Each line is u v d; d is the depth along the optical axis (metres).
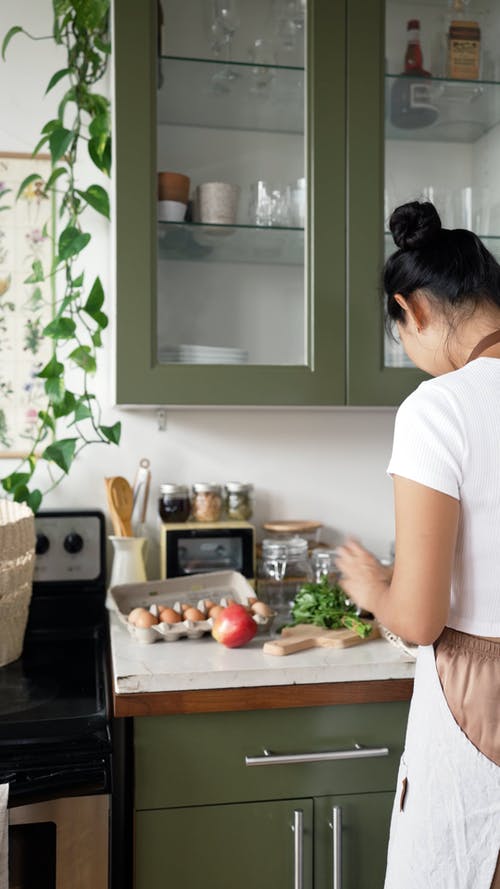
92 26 1.80
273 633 1.57
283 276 1.68
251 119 1.67
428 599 1.02
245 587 1.67
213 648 1.47
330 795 1.39
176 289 1.64
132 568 1.78
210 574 1.71
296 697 1.36
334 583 1.77
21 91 1.85
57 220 1.88
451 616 1.13
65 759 1.24
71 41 1.86
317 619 1.55
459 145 1.74
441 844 1.13
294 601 1.71
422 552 1.02
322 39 1.63
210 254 1.66
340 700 1.38
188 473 1.95
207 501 1.83
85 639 1.77
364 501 2.04
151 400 1.58
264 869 1.37
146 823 1.33
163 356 1.61
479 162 1.75
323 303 1.65
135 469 1.92
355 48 1.64
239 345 1.66
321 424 2.01
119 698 1.30
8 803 1.20
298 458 2.00
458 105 1.73
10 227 1.86
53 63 1.86
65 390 1.78
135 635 1.51
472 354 1.12
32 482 1.88
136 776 1.33
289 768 1.38
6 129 1.85
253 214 1.68
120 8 1.55
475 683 1.10
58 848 1.24
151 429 1.93
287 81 1.67
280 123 1.68
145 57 1.56
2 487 1.82
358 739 1.40
